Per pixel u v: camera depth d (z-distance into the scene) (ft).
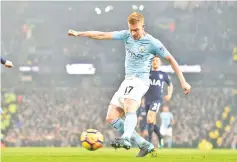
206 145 90.43
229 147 107.86
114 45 145.28
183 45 143.95
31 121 124.47
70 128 121.29
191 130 114.83
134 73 30.66
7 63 34.68
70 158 31.71
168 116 83.66
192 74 139.54
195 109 126.31
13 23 148.97
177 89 131.64
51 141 118.21
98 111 133.08
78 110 131.23
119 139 28.55
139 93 30.14
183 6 144.46
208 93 133.08
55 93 139.85
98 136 29.76
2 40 148.05
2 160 29.37
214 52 141.90
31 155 37.60
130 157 33.32
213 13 144.05
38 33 149.48
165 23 145.07
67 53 146.82
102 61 145.38
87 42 146.30
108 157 33.47
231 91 134.21
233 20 142.92
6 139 117.39
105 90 141.28
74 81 145.07
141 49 30.32
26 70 145.48
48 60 147.54
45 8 150.30
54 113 129.18
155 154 34.32
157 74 48.70
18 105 132.05
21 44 148.15
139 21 29.86
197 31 144.15
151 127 49.24
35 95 138.31
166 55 30.17
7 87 141.79
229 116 124.47
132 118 29.55
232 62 140.15
